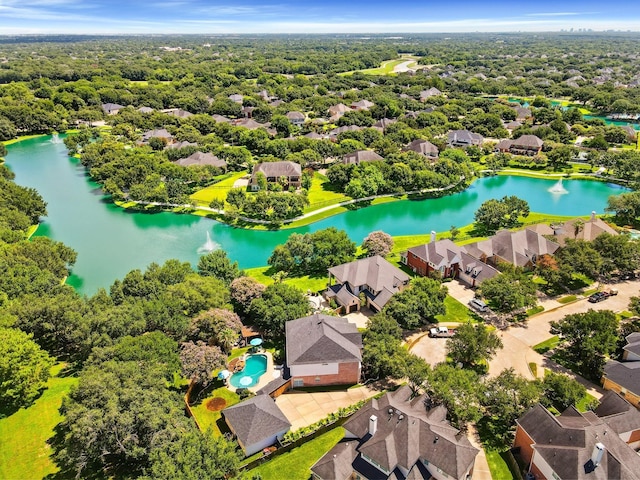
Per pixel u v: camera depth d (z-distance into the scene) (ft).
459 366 231.30
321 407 214.07
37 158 655.76
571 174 594.65
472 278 321.73
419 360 217.56
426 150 626.64
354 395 222.28
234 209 455.63
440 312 266.36
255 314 259.60
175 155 594.24
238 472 164.25
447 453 166.09
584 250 317.42
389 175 531.09
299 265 351.87
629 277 334.24
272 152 629.51
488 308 290.56
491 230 426.92
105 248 396.57
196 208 474.49
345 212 481.46
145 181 496.64
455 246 341.41
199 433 169.27
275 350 251.39
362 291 299.99
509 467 180.45
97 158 574.97
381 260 310.04
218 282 281.54
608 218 444.14
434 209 498.28
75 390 179.52
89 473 171.42
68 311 236.22
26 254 306.76
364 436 179.32
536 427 177.27
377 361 220.84
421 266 337.31
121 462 175.83
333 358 221.66
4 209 393.91
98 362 201.98
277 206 440.86
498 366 240.32
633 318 278.46
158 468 148.66
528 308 292.61
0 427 195.52
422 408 192.54
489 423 203.51
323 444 192.54
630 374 215.10
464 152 618.85
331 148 622.13
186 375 210.38
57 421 198.59
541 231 379.14
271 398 207.21
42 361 214.28
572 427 169.17
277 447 189.78
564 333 240.94
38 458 179.83
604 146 649.61
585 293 311.68
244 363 241.35
